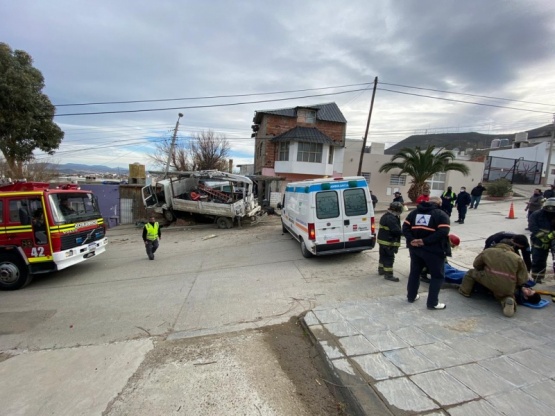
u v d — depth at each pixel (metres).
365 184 7.39
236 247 10.20
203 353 3.56
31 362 3.59
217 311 4.84
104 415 2.58
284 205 11.09
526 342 3.26
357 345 3.39
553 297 4.28
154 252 9.77
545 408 2.30
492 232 9.97
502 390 2.52
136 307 5.23
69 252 7.14
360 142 31.25
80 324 4.66
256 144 29.89
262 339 3.84
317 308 4.54
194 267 7.88
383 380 2.75
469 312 4.07
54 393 2.94
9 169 17.69
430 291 4.20
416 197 18.91
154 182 17.83
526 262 4.79
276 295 5.38
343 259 7.64
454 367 2.88
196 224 15.98
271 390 2.83
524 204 17.34
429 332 3.59
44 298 6.05
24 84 16.36
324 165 22.61
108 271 8.01
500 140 44.72
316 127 23.58
